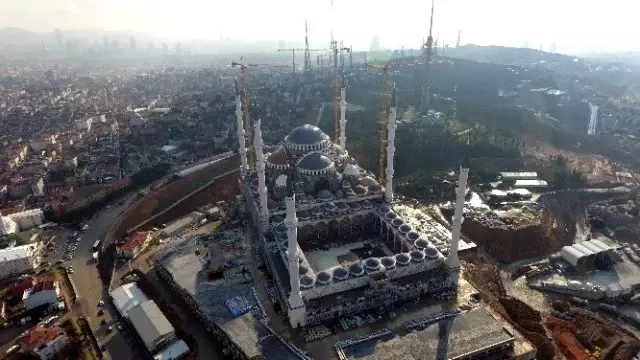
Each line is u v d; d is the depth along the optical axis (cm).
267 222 13012
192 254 12800
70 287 12256
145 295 11481
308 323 10212
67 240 15088
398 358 8919
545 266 13862
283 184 14012
